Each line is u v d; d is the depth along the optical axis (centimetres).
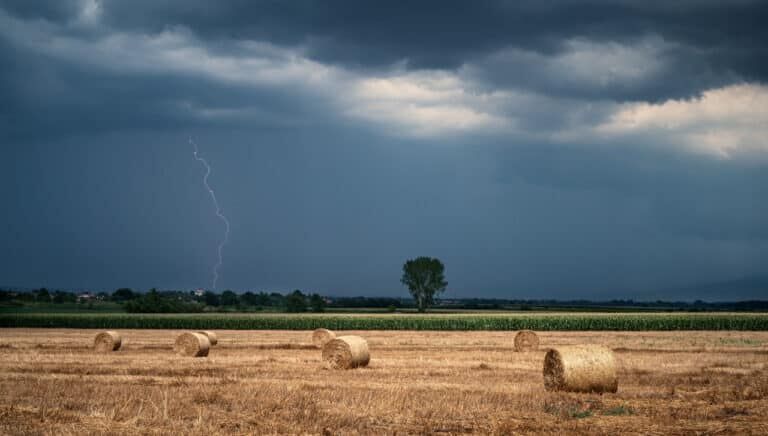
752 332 5775
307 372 2595
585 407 1750
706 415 1616
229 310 10981
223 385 2152
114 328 6956
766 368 2767
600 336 5244
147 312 9519
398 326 6638
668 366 2836
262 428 1431
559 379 2095
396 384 2197
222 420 1509
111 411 1600
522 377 2458
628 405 1792
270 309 11331
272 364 2908
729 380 2383
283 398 1816
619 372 2628
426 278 11875
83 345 4166
